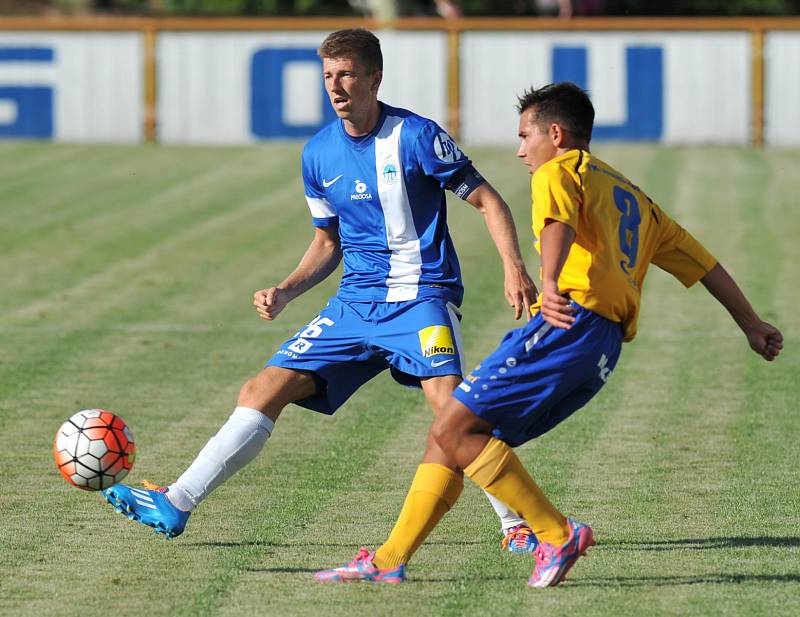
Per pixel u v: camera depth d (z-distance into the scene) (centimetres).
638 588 1809
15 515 2205
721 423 2859
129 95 7900
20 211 6022
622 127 7750
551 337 1738
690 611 1711
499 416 1753
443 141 1969
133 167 7119
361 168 1989
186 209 6062
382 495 2323
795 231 5509
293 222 5759
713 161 7188
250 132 7881
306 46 7800
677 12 11925
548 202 1692
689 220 5747
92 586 1841
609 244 1750
